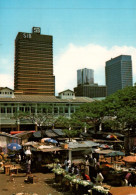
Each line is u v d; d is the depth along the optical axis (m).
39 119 43.50
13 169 20.47
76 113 37.47
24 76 158.00
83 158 22.06
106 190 12.05
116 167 17.64
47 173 20.77
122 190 8.67
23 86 157.25
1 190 15.02
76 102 51.44
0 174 20.27
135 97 35.75
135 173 15.47
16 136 29.70
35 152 23.22
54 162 22.64
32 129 50.38
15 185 16.36
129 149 31.48
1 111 46.94
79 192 13.97
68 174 15.80
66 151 22.16
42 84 160.50
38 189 15.34
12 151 28.17
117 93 40.00
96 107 37.44
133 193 8.38
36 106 48.31
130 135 33.34
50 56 163.75
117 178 15.76
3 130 48.31
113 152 19.69
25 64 158.75
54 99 52.69
